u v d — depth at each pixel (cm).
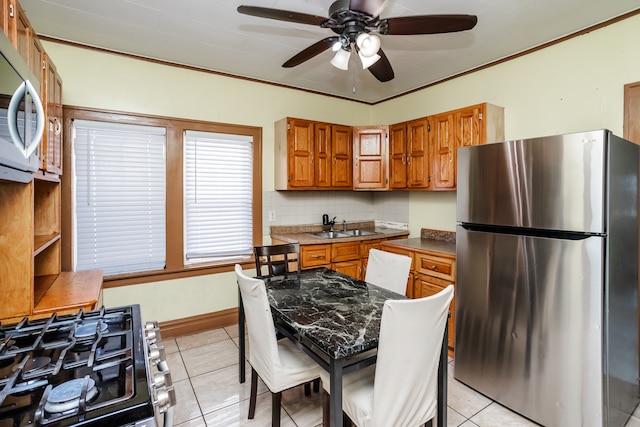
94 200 277
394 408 132
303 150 349
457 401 207
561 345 173
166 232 307
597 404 162
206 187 328
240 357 230
